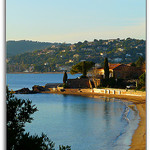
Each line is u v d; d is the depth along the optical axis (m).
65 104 84.50
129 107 70.88
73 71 126.19
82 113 66.00
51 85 130.50
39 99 98.88
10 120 15.60
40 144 15.90
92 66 122.06
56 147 34.47
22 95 113.62
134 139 36.94
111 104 80.50
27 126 49.66
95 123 51.72
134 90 93.06
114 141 36.81
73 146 35.12
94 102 87.19
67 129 46.66
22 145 15.14
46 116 62.19
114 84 107.31
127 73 112.56
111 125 48.75
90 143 36.47
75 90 117.19
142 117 54.97
